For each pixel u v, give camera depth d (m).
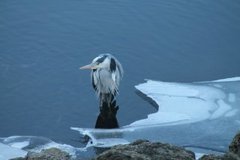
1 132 12.98
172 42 17.91
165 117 13.59
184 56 17.20
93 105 14.41
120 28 18.59
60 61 16.55
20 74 15.73
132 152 6.70
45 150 9.20
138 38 18.05
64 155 9.07
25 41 17.59
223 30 18.72
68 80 15.55
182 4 20.20
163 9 19.86
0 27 18.38
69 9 19.67
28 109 14.06
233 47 17.77
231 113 13.67
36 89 15.02
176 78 16.03
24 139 12.15
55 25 18.64
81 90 15.09
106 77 14.34
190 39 18.14
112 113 14.06
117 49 17.36
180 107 14.08
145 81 15.71
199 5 20.17
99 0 20.31
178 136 12.54
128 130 12.88
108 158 6.59
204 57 17.17
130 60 16.83
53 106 14.27
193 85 15.32
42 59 16.59
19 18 18.95
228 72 16.38
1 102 14.35
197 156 11.09
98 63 14.45
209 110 13.87
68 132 13.02
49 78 15.61
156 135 12.61
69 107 14.24
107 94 14.55
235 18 19.44
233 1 20.45
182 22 19.09
